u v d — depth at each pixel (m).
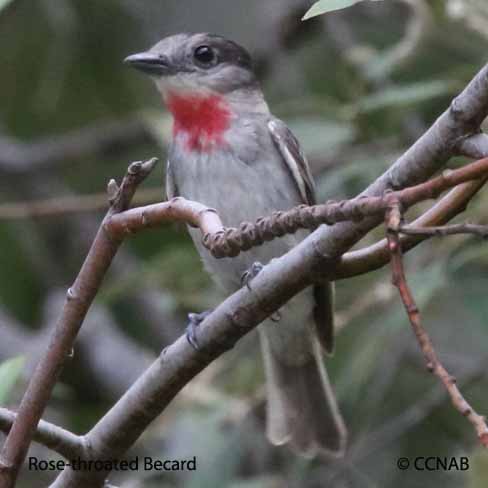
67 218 15.01
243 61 10.21
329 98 13.05
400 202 5.07
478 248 10.98
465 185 5.95
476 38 12.14
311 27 14.39
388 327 10.63
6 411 6.30
